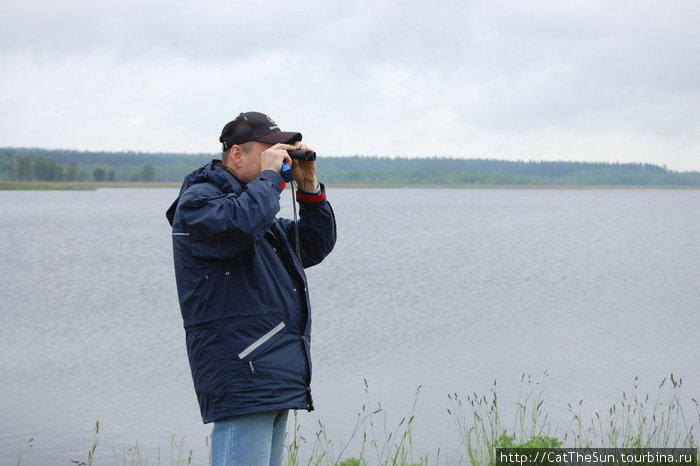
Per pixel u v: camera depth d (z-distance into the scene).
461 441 8.62
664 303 22.14
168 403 11.23
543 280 28.72
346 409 10.34
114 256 39.19
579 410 9.90
